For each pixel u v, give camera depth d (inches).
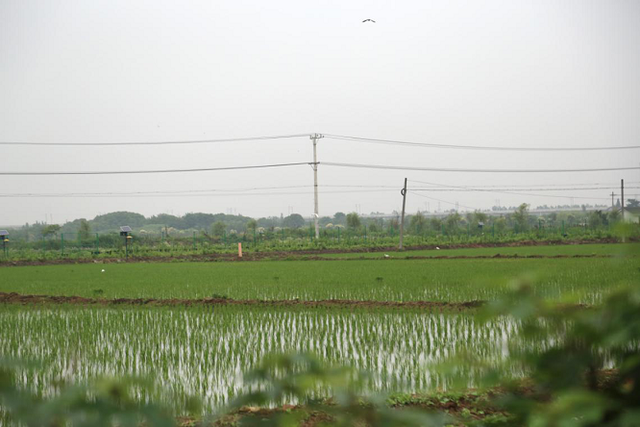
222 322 559.2
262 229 2935.5
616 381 64.0
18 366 62.4
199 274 1095.0
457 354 73.6
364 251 2017.7
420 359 389.4
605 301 65.7
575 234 2363.4
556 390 65.9
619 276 791.1
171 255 1931.6
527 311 65.3
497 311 67.8
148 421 59.7
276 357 68.9
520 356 68.1
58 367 386.6
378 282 852.0
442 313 575.2
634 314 63.0
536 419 62.4
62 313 633.6
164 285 888.3
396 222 3125.0
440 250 1940.2
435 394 276.7
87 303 706.2
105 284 924.0
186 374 366.6
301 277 970.1
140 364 394.6
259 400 67.5
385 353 412.5
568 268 970.1
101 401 58.9
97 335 504.7
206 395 315.9
